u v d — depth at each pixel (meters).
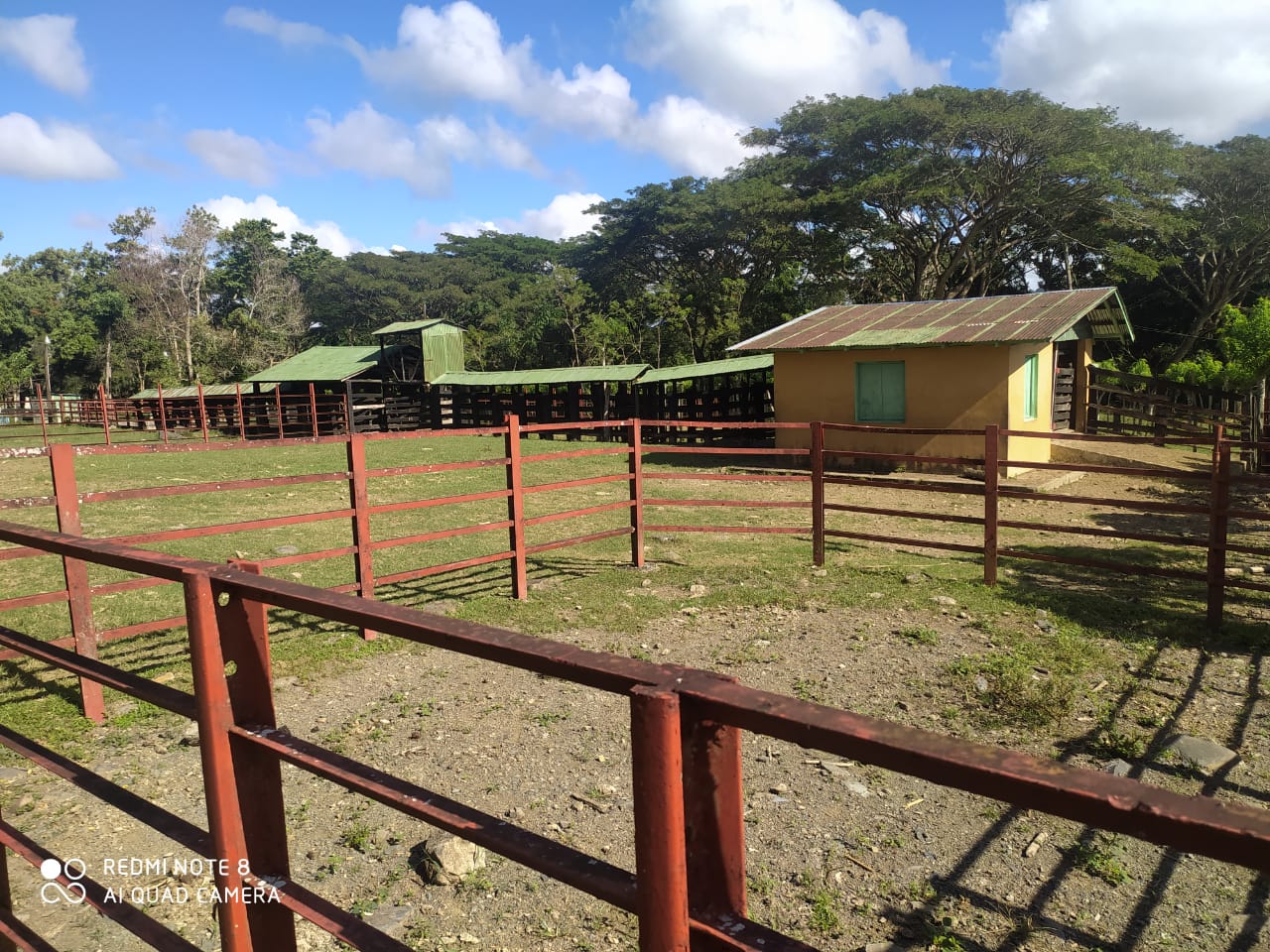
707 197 42.19
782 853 3.29
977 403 14.79
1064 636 5.71
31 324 65.19
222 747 1.63
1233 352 23.91
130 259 63.81
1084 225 33.81
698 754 1.06
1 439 28.59
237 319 56.03
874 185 32.53
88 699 4.56
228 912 1.66
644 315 43.84
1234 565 7.96
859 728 0.93
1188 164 33.84
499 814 3.59
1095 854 3.22
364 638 5.89
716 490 14.05
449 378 29.31
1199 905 2.92
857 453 7.61
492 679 5.15
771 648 5.66
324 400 32.66
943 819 3.52
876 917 2.90
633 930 2.89
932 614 6.33
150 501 12.80
